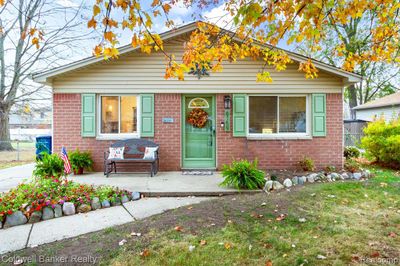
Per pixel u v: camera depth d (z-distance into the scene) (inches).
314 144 288.0
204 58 179.5
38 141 328.2
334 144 287.9
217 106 287.0
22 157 494.0
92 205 172.1
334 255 105.4
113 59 277.3
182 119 289.0
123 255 107.0
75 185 194.1
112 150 263.4
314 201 175.5
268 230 129.6
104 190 189.6
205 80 285.0
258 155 287.1
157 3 128.8
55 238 127.6
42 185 183.2
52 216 156.2
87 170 279.0
